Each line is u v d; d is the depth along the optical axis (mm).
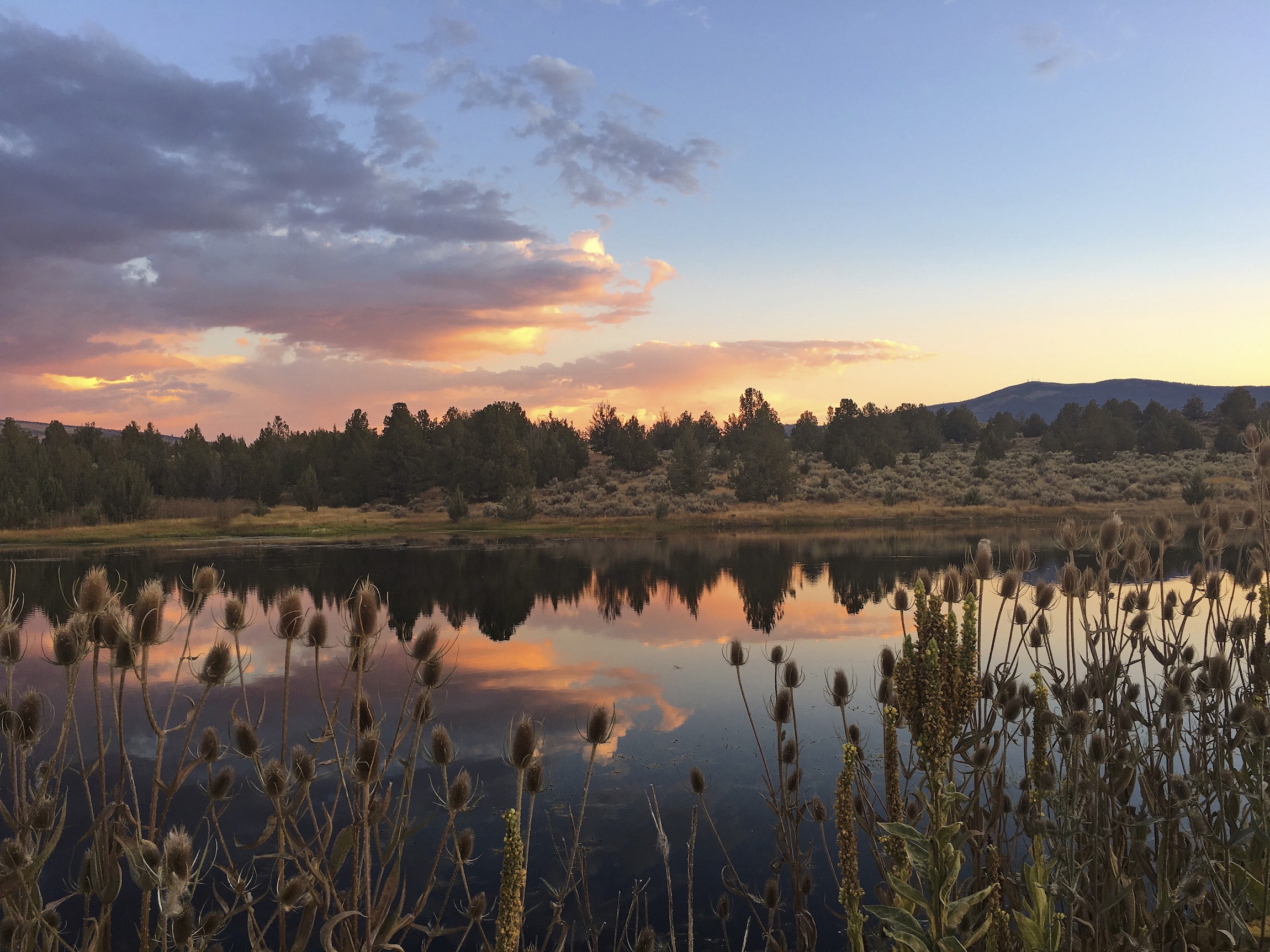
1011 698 4434
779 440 96500
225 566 45688
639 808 10805
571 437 125875
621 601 31984
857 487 105125
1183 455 116500
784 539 64125
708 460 123062
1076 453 122625
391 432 107250
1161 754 4660
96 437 131250
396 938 7500
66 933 4832
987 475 106500
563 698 16672
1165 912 3941
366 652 3570
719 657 20656
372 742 3490
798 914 5496
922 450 138500
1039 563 24656
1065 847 3979
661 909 8141
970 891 4180
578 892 8289
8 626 3160
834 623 25547
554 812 10711
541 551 56844
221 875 8414
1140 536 4742
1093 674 4566
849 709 15062
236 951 6684
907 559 46031
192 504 96062
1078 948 4102
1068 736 4547
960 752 3846
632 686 17719
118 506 79438
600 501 97688
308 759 3639
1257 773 3873
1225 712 4406
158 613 3266
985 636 11875
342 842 3531
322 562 48219
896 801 3445
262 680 17531
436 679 3811
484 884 8828
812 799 5422
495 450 103062
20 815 3109
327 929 3258
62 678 17297
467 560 50250
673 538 68125
